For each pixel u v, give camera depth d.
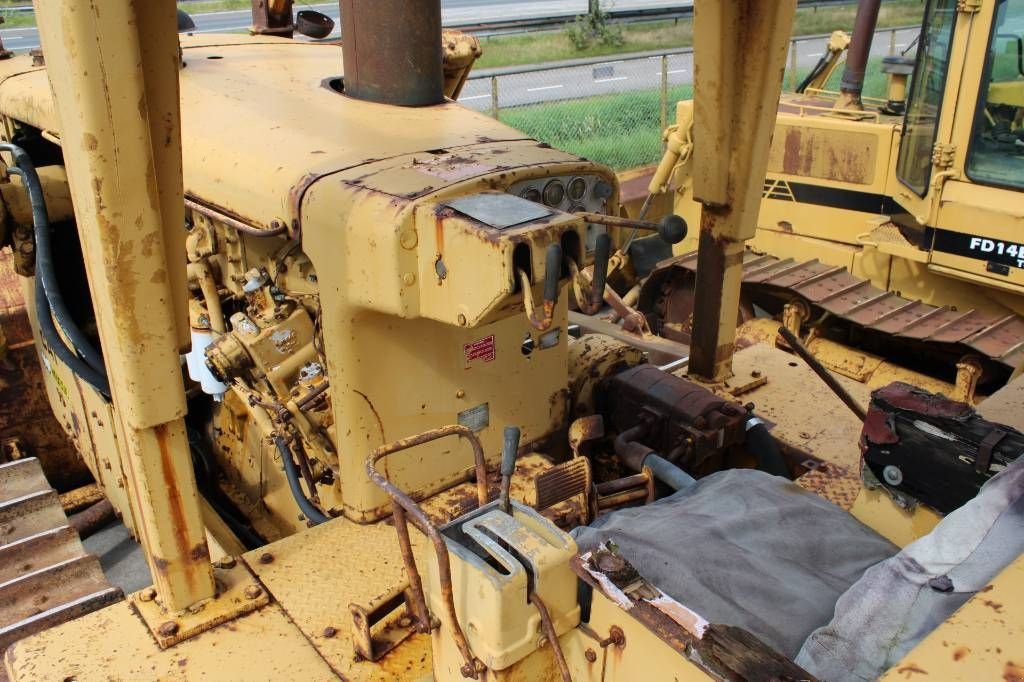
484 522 1.55
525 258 1.78
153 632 1.97
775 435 2.84
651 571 1.64
